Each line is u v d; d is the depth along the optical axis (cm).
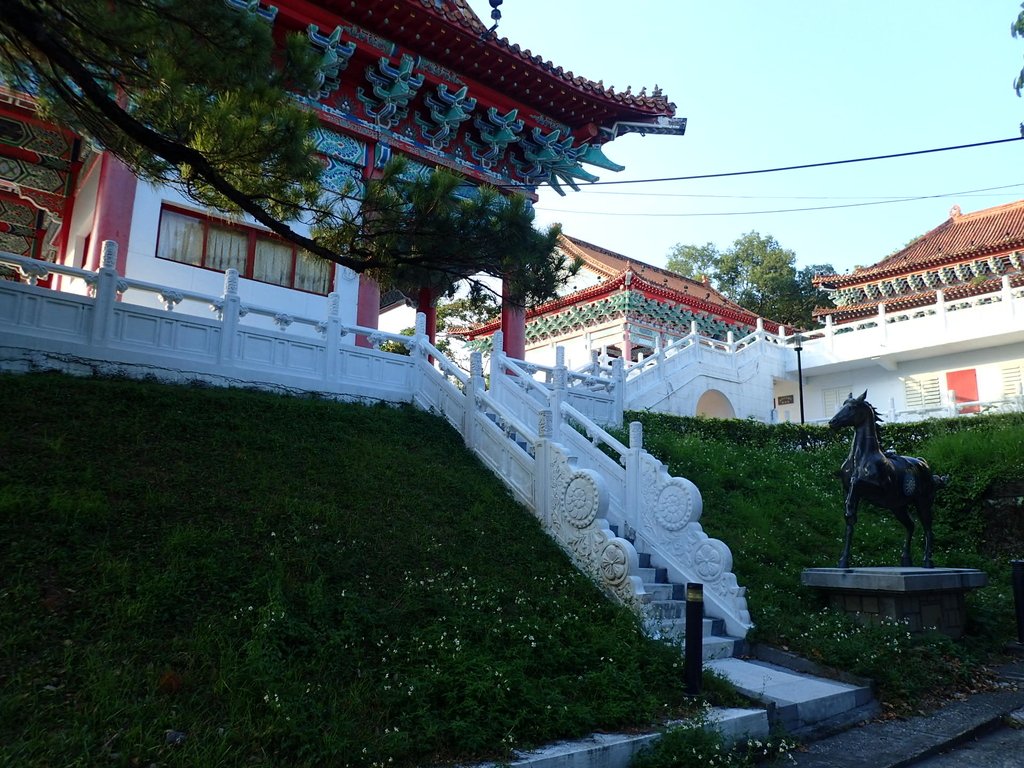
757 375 3158
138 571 650
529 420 1431
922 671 872
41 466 776
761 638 940
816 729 720
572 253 3803
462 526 964
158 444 910
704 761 573
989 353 3055
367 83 1981
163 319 1185
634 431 1154
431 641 671
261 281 1811
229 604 644
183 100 746
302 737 495
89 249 1609
